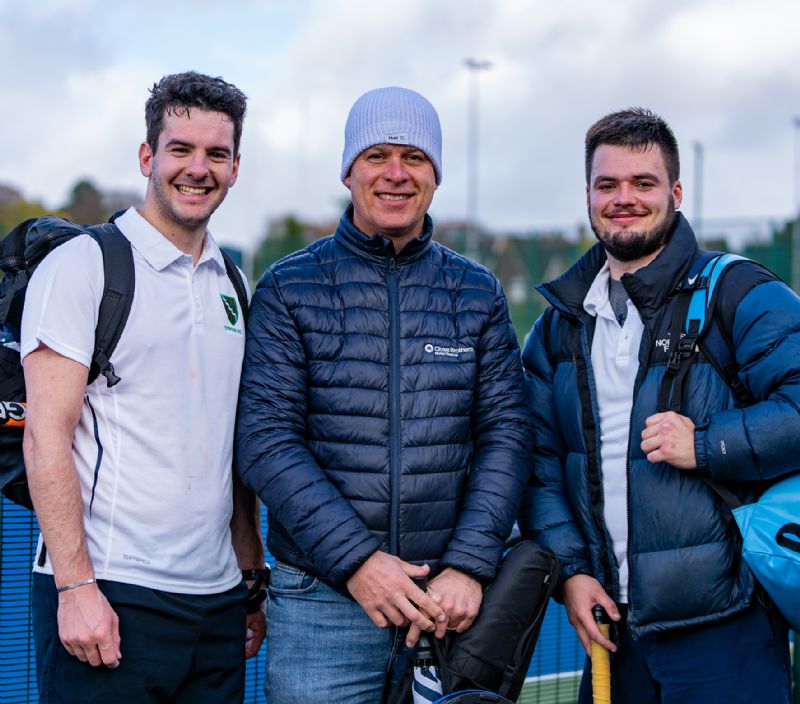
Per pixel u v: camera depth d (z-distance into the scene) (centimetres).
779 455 222
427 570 228
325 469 239
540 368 273
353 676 243
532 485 268
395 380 240
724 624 236
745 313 233
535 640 239
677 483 237
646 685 254
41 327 209
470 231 2509
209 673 231
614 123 255
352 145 250
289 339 242
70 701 214
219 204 238
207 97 231
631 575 242
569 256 2312
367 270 249
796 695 327
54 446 207
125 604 215
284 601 246
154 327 222
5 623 273
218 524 231
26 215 3469
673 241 249
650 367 244
